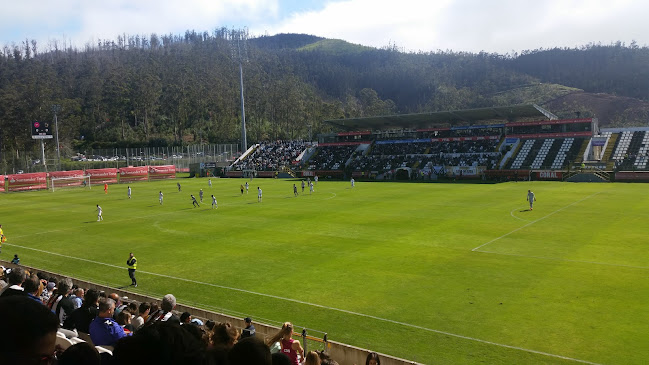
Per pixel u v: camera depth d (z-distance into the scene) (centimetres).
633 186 6369
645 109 19075
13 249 3469
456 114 9388
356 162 10319
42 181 8694
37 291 1169
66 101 14250
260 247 3250
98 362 382
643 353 1476
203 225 4231
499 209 4628
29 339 286
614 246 2919
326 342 1401
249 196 6512
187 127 16775
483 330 1714
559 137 8725
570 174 7538
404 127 11069
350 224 4022
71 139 14812
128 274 2708
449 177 8788
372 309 1981
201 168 11344
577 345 1554
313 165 10838
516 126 9219
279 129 16912
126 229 4172
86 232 4084
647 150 7750
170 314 1230
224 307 2080
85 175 9388
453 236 3394
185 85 16812
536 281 2270
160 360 351
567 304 1941
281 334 1002
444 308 1956
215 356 398
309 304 2075
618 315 1798
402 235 3491
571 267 2491
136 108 16162
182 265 2847
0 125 12762
